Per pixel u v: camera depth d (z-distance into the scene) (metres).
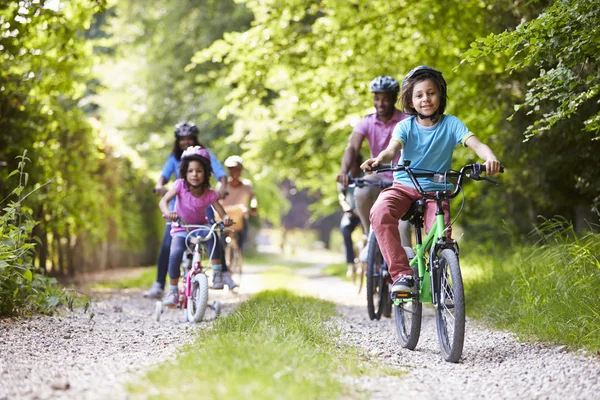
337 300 12.62
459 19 13.70
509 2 11.58
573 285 7.71
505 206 18.39
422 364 6.24
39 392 4.63
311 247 68.88
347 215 13.84
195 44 29.50
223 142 30.67
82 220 16.30
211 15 29.31
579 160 11.68
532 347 6.75
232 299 12.21
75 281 16.41
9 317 8.06
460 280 6.20
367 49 15.53
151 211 25.28
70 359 5.86
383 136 9.45
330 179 27.86
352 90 16.19
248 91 16.25
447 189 6.71
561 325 7.02
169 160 11.22
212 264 9.27
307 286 16.70
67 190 16.39
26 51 12.69
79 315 9.05
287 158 25.84
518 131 12.09
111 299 11.87
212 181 25.39
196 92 31.17
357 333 7.92
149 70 30.56
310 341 6.33
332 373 5.30
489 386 5.31
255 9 16.31
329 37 15.46
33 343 6.59
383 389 5.05
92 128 17.62
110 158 20.55
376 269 9.27
